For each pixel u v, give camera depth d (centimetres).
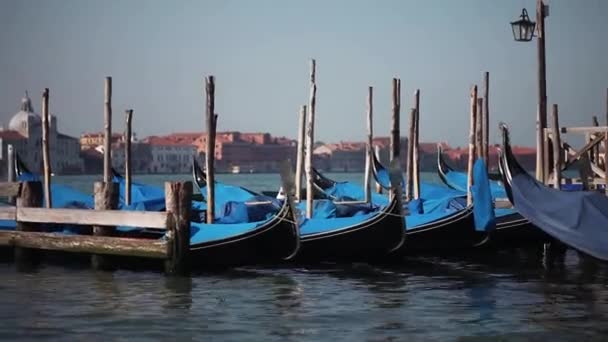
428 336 1448
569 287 1958
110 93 2795
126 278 2017
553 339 1423
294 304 1733
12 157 3434
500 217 2525
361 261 2373
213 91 2472
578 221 1914
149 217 1970
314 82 2823
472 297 1823
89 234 2272
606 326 1519
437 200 2755
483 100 2922
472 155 2750
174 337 1438
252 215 2445
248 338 1435
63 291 1852
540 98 2595
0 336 1438
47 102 2783
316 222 2348
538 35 2591
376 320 1579
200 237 2100
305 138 3038
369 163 2977
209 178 2455
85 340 1412
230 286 1938
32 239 2133
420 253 2481
